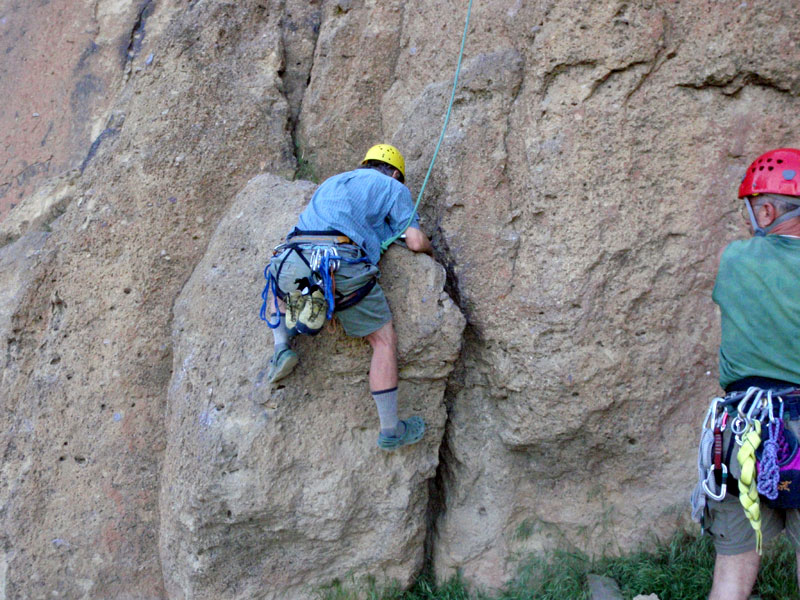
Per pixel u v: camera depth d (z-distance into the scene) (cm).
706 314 363
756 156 354
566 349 355
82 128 555
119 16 580
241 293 385
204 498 354
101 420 433
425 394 379
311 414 365
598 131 356
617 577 373
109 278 445
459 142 386
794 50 341
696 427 370
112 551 422
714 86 353
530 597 380
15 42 603
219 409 364
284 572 380
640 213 356
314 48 511
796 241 260
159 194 451
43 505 422
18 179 555
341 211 330
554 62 361
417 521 384
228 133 467
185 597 382
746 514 246
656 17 349
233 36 491
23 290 451
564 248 357
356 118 479
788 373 248
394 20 480
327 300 315
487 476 395
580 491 391
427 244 364
